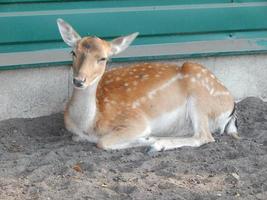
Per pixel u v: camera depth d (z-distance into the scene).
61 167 6.75
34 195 6.17
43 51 8.35
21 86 8.20
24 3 8.23
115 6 8.69
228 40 9.23
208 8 9.11
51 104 8.39
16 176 6.57
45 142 7.70
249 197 6.30
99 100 7.73
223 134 8.26
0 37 8.16
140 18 8.80
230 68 9.14
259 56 9.23
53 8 8.38
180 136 8.21
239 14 9.28
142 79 8.03
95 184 6.43
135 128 7.65
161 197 6.20
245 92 9.30
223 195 6.34
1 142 7.61
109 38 8.73
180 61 8.92
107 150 7.46
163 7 8.89
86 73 7.14
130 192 6.33
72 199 6.07
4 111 8.18
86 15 8.55
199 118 8.01
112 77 8.05
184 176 6.73
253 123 8.49
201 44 9.05
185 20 9.01
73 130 7.68
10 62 8.05
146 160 7.09
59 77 8.36
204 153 7.40
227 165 6.98
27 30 8.28
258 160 7.16
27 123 8.13
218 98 8.15
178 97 8.06
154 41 8.92
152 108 7.91
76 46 7.30
